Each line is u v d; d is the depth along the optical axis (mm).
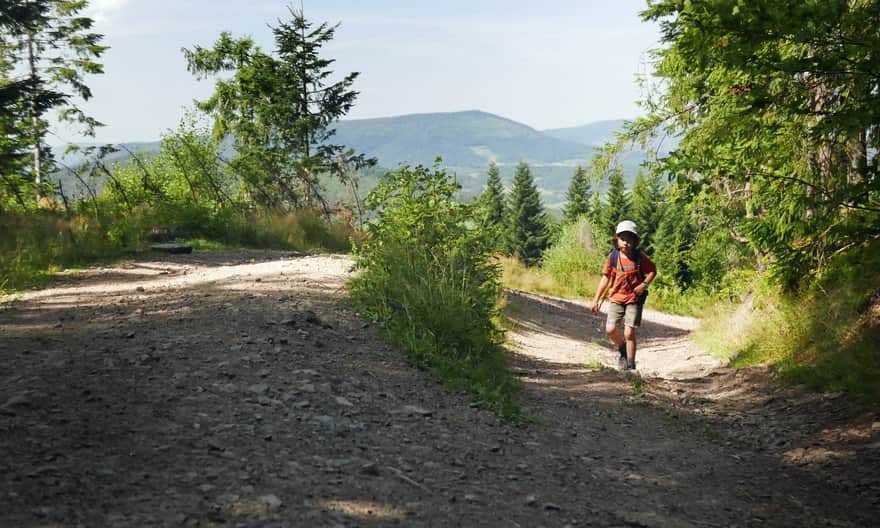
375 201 9203
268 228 18359
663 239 65312
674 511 3994
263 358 5578
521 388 6695
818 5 5688
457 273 8336
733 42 6098
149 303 7766
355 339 6672
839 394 6570
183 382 4797
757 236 8398
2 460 3240
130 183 21328
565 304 18391
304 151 38688
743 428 6230
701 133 9273
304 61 39156
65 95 25016
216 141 36906
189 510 2938
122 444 3623
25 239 12500
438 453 4293
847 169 8086
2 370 4809
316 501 3217
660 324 16969
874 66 5922
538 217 113000
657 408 6734
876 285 7758
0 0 28234
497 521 3379
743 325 9805
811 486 4719
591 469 4586
